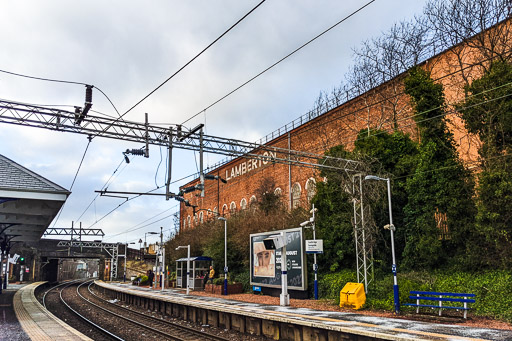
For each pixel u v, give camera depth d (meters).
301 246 22.89
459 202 19.03
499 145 18.42
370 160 22.59
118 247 71.06
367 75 33.97
